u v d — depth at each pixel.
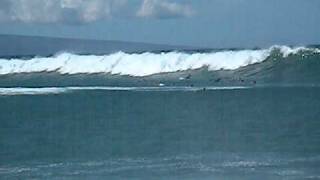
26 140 127.19
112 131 138.75
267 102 190.38
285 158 93.06
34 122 162.12
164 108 190.50
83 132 138.62
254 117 155.38
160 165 90.69
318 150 100.44
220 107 185.62
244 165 88.19
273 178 78.25
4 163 96.69
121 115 175.38
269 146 106.38
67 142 122.31
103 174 85.25
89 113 182.62
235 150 102.88
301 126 133.75
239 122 146.62
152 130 138.38
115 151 107.69
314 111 162.88
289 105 179.38
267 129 130.88
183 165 89.94
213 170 85.19
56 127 150.12
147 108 192.38
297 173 81.19
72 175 85.50
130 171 87.06
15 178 84.38
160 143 116.19
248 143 111.12
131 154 103.06
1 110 198.50
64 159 100.12
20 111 194.00
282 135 120.12
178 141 118.38
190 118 161.12
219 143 112.31
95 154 105.25
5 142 124.50
